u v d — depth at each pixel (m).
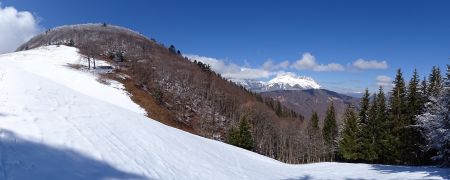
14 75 18.19
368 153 49.84
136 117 22.45
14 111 13.35
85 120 15.83
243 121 66.56
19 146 10.77
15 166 9.61
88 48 145.00
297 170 29.31
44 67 105.06
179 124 90.94
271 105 155.88
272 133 93.06
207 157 21.75
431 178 22.50
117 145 14.80
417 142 41.75
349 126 56.47
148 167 14.21
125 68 122.00
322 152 76.12
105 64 121.81
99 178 11.11
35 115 13.70
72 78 97.00
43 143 11.64
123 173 12.37
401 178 23.25
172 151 18.72
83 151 12.42
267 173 23.75
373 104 52.09
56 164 10.68
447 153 27.25
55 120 14.03
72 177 10.38
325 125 82.69
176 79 131.38
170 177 14.37
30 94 16.12
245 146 65.12
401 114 44.75
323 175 26.06
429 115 27.17
